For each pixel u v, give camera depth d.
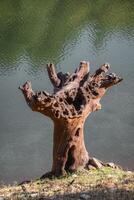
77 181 20.23
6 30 76.88
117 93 45.56
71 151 21.64
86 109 21.38
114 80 21.86
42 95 19.80
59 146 21.53
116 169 22.11
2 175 32.44
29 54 64.62
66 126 21.16
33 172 32.72
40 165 33.62
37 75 54.62
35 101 19.72
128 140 36.59
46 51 65.88
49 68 22.39
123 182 19.61
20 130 39.25
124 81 49.16
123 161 33.62
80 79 22.27
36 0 95.62
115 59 58.91
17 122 40.75
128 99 44.22
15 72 56.31
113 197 17.44
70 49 65.38
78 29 76.56
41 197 18.33
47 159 34.41
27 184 21.05
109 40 68.62
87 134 37.78
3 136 38.25
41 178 22.00
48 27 78.19
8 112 43.00
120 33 72.50
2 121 41.06
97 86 21.91
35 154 35.19
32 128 39.47
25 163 33.97
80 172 21.45
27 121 40.88
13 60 61.62
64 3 92.81
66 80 22.19
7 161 34.19
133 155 34.31
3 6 91.38
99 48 64.50
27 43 70.19
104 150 35.25
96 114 41.09
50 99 19.98
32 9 89.19
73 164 21.70
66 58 61.62
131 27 76.12
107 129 38.59
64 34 74.00
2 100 46.38
